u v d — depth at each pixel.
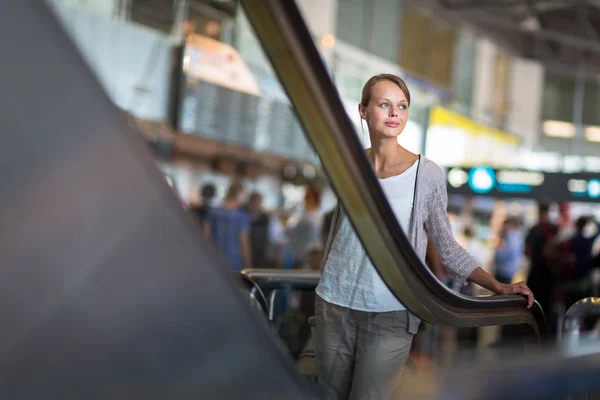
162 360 1.46
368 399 2.89
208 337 1.54
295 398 1.79
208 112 10.61
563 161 26.25
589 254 8.42
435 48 19.98
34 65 1.20
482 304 3.16
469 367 2.68
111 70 8.82
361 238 2.66
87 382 1.34
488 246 13.56
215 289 1.53
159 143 9.73
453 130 20.95
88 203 1.28
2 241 1.19
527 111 25.34
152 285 1.41
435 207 2.96
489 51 22.78
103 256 1.32
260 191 10.88
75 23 8.16
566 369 2.97
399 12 18.23
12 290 1.22
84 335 1.32
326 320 2.96
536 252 8.58
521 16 21.64
